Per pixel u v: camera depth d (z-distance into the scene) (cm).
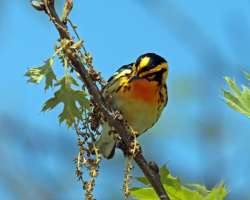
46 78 908
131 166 883
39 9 897
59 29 897
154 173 865
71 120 928
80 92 926
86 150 896
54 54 904
